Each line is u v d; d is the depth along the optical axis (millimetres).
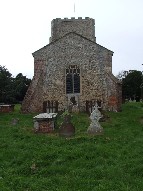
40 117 20422
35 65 33562
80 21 38594
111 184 10633
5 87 48875
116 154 14312
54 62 33531
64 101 33344
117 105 32469
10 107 33531
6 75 50312
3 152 15172
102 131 19234
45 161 13398
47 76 33438
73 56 33531
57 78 33469
